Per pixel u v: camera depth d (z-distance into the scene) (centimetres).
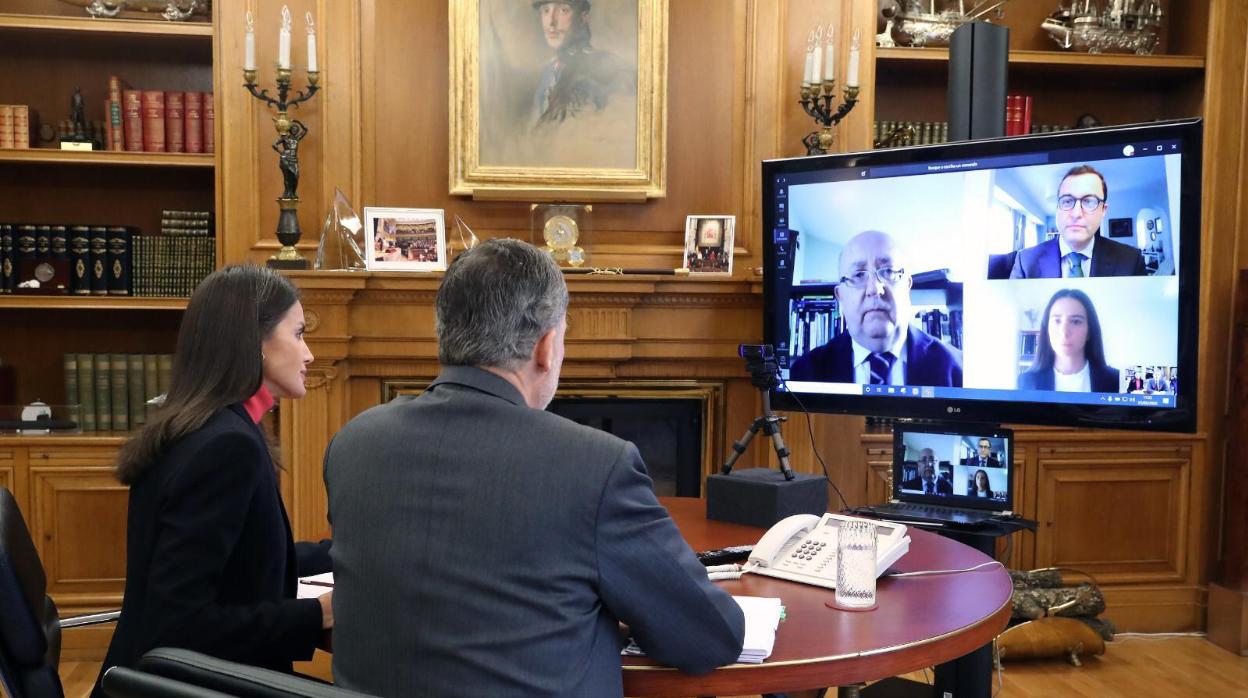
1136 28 441
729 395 414
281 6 398
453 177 407
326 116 403
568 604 134
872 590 183
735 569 204
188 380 182
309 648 176
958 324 302
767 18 416
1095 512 433
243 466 172
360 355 387
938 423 300
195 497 168
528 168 412
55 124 422
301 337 201
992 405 298
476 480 135
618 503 136
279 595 181
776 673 155
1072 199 283
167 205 430
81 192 426
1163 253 271
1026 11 461
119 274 402
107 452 390
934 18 431
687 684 153
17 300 390
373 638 138
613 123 415
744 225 422
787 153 420
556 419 141
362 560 139
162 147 403
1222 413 436
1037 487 430
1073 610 405
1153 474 435
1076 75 459
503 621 132
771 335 337
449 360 147
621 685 143
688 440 416
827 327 326
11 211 423
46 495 388
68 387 403
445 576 133
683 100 421
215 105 395
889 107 462
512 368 146
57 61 423
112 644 176
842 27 416
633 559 136
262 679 113
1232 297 432
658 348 400
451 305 147
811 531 213
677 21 420
